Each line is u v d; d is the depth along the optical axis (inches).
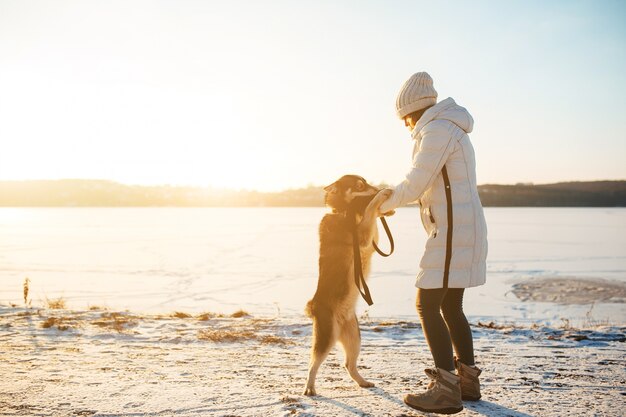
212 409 137.3
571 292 903.1
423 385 166.1
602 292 901.8
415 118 144.4
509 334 266.5
